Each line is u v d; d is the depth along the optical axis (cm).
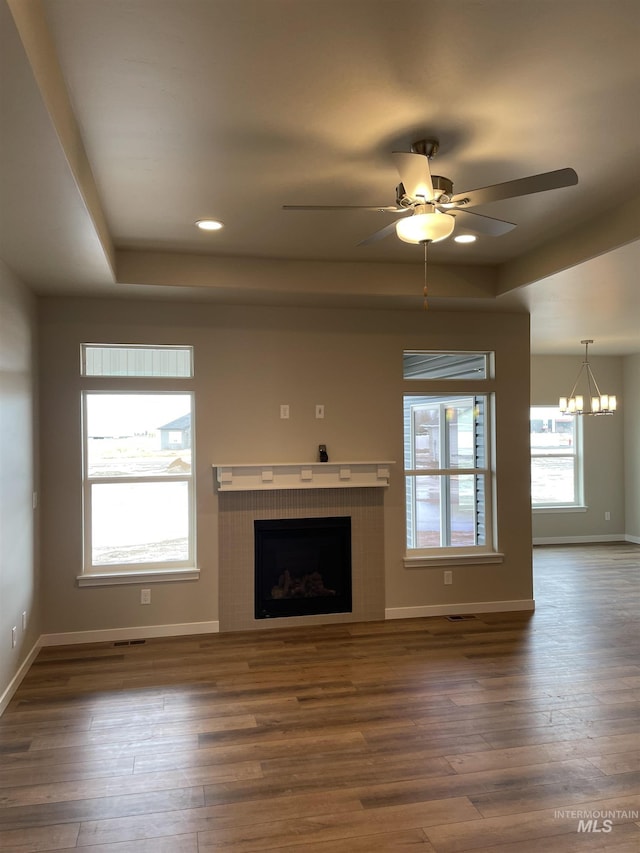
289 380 495
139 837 232
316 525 493
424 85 223
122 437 473
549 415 868
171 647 439
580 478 869
